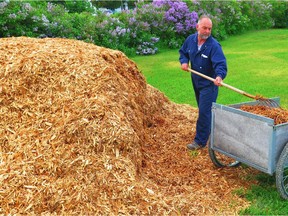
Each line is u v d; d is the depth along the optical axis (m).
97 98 3.68
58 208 3.00
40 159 3.29
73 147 3.36
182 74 8.02
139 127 4.09
